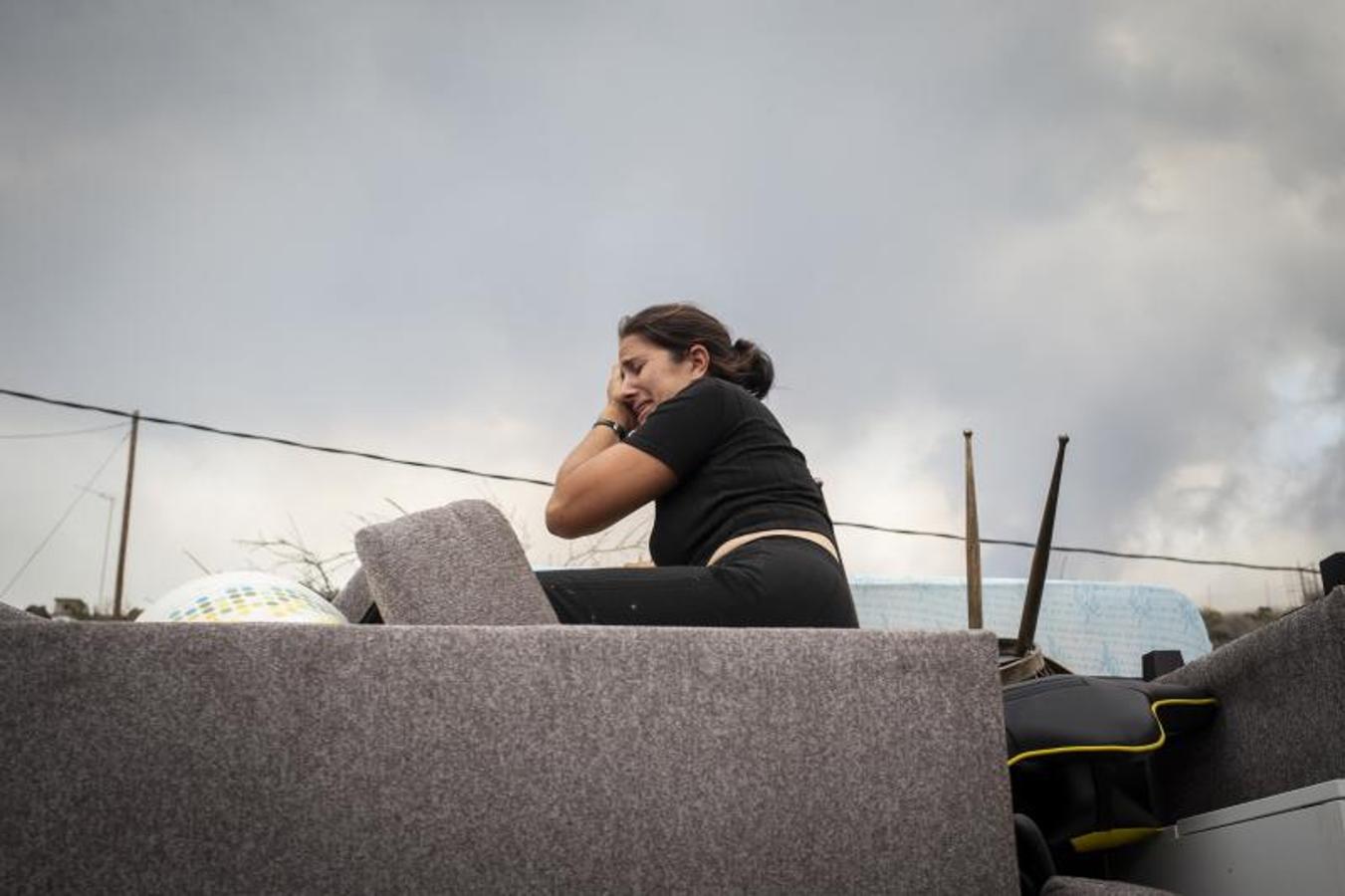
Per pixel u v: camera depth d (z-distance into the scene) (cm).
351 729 142
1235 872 177
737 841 146
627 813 145
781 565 187
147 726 138
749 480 201
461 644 147
